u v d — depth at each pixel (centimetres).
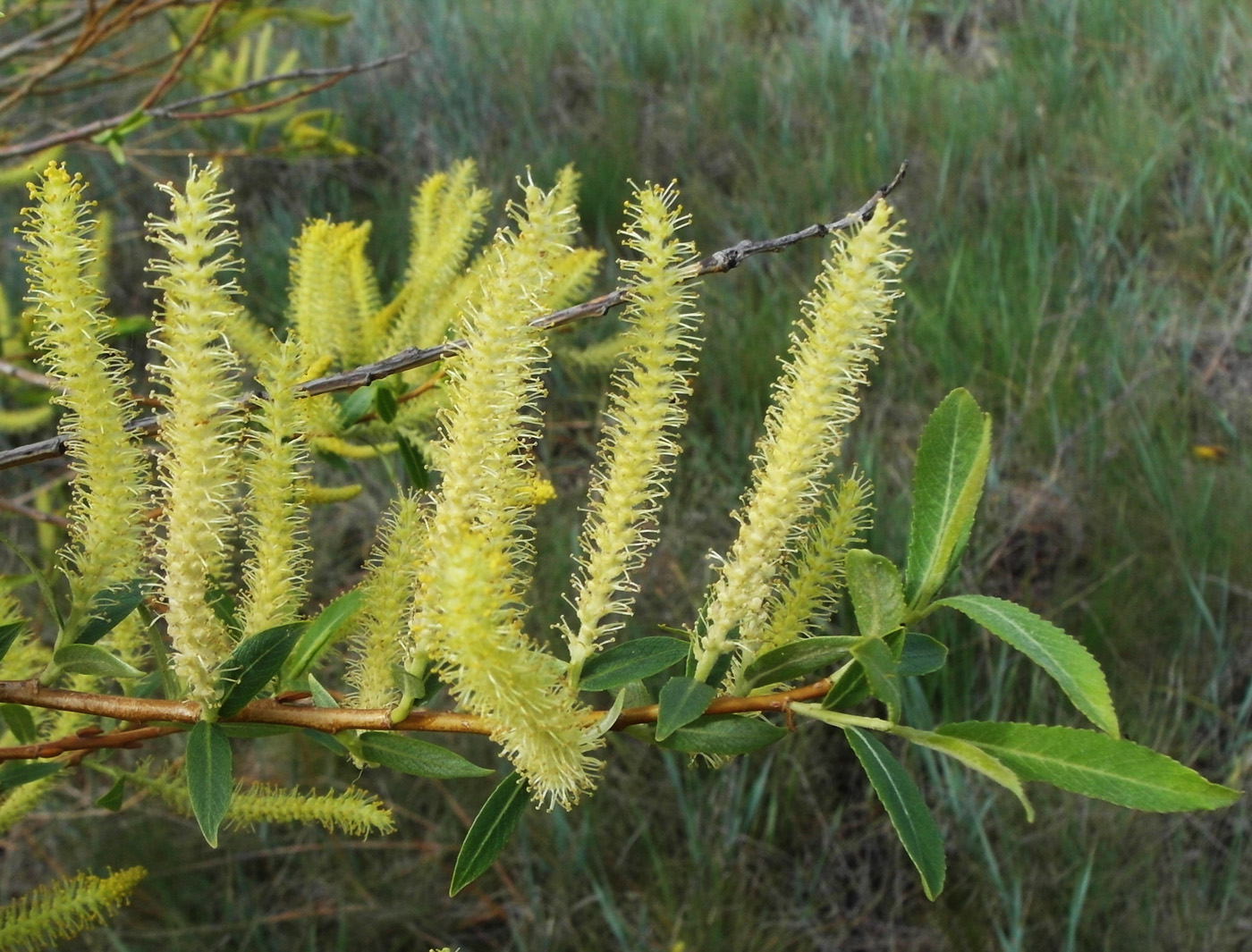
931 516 122
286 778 396
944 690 392
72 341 112
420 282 222
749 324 512
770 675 120
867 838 396
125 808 384
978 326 500
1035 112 629
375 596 133
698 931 355
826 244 559
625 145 633
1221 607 423
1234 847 375
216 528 113
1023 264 539
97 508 118
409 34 695
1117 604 420
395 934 384
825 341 113
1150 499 443
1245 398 495
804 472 116
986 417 120
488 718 111
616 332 491
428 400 215
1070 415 467
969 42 756
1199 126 611
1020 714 399
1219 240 545
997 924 347
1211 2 673
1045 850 370
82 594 121
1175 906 360
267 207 624
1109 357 487
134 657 154
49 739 167
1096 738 110
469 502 112
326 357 205
